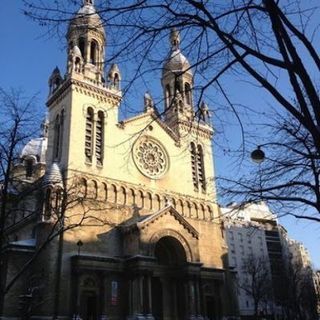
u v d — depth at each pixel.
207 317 62.59
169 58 11.77
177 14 10.34
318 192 14.30
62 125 66.25
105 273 56.53
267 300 113.50
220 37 9.87
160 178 70.12
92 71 68.75
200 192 74.50
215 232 72.69
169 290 63.53
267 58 9.58
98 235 58.62
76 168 60.88
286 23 9.59
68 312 52.03
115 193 63.47
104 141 65.50
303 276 130.50
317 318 125.69
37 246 54.22
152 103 13.73
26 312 44.81
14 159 29.17
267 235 157.00
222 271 68.19
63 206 34.31
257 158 15.90
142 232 59.22
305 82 9.34
